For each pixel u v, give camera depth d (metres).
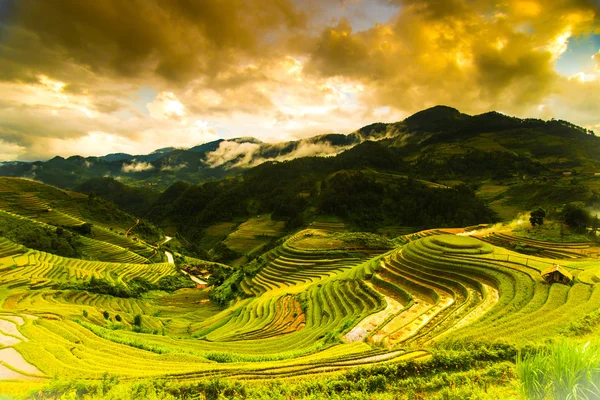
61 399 14.62
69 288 67.44
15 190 150.38
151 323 56.56
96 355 26.88
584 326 20.92
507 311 30.20
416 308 38.72
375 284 50.56
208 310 76.56
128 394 15.36
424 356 20.66
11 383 20.38
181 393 16.34
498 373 13.65
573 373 6.98
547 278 35.38
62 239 106.06
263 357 27.62
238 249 149.88
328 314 44.22
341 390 15.28
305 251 85.31
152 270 105.81
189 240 190.38
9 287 60.66
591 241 64.81
